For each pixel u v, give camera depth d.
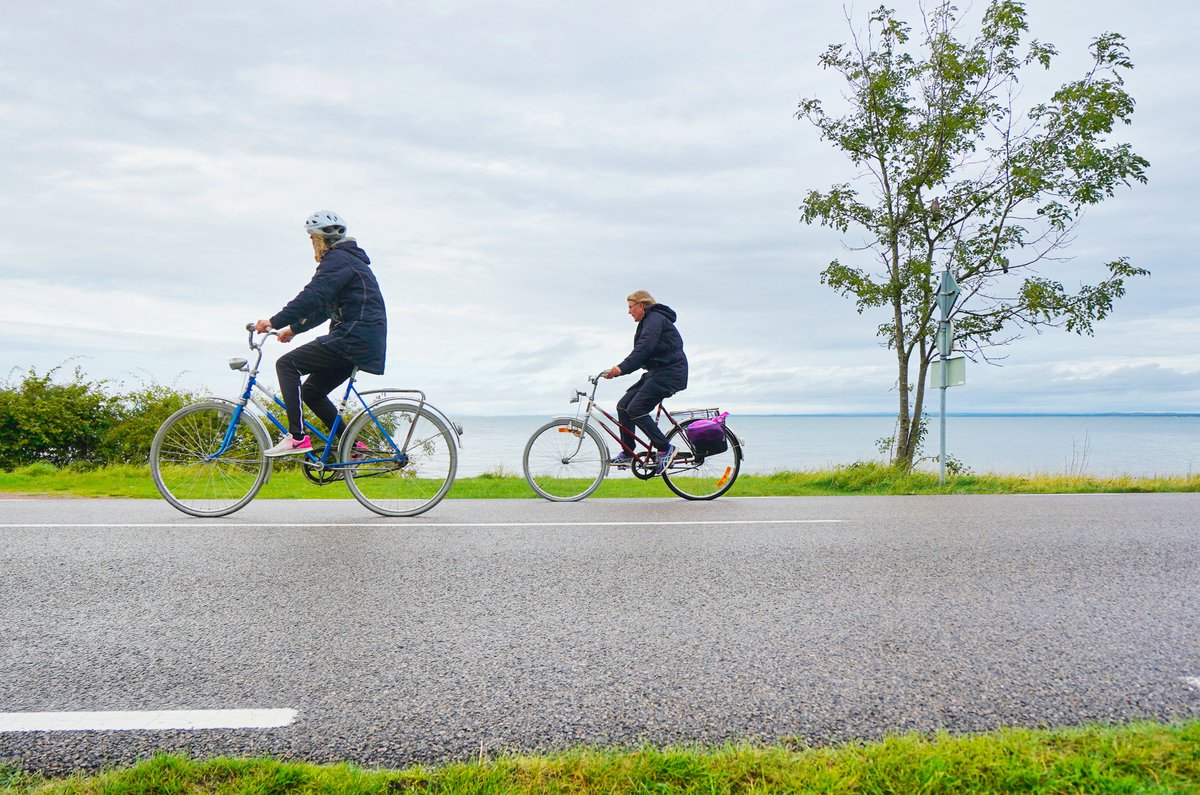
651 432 8.00
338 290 6.27
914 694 2.72
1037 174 14.45
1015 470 14.05
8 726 2.44
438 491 6.79
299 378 6.34
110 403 18.98
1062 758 2.11
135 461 18.02
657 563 4.73
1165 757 2.13
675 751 2.22
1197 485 11.07
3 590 4.03
